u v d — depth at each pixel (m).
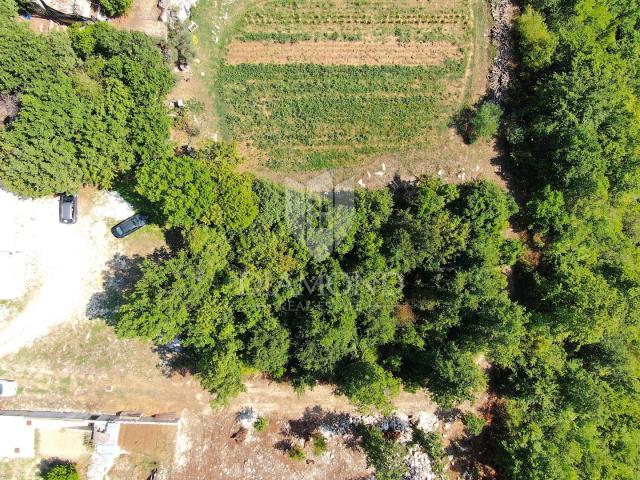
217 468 44.72
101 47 40.06
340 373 42.88
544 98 43.50
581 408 42.31
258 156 45.81
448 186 43.28
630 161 43.47
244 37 45.72
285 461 45.12
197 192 38.34
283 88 45.81
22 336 44.12
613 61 44.16
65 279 44.56
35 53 36.03
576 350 45.09
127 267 44.81
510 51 46.81
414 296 44.38
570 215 43.53
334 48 46.22
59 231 44.56
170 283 38.59
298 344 41.12
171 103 44.81
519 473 42.44
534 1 46.25
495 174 46.94
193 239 38.59
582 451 44.09
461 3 47.09
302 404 45.75
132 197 44.41
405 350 44.28
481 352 42.97
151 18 44.22
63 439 43.50
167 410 44.97
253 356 40.47
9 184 38.72
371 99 46.41
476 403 47.00
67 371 44.28
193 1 44.97
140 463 44.06
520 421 44.66
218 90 45.50
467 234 42.09
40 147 37.19
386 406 41.00
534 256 46.72
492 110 45.09
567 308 42.41
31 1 40.31
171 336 39.34
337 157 46.12
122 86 38.72
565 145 42.25
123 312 38.94
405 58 46.69
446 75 46.84
